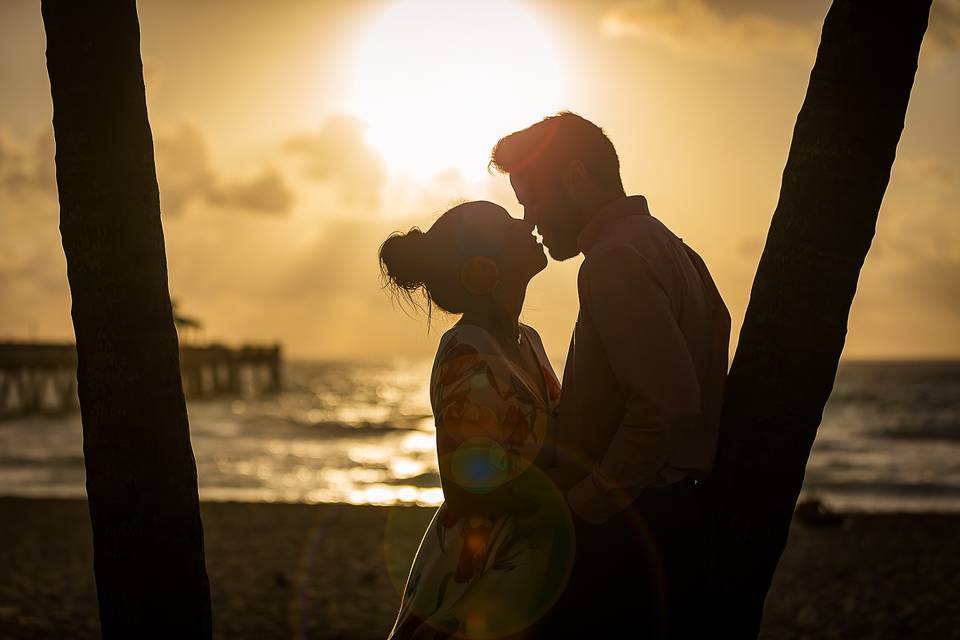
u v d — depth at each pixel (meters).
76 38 2.54
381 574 9.52
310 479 23.02
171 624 2.66
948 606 7.95
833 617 7.69
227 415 48.94
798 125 2.60
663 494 2.43
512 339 2.60
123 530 2.62
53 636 6.90
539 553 2.41
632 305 2.25
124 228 2.57
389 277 2.64
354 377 154.62
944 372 148.50
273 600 8.22
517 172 2.54
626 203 2.47
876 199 2.54
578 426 2.42
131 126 2.58
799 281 2.54
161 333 2.63
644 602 2.39
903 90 2.51
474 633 2.40
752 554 2.58
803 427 2.56
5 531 12.88
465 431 2.36
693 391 2.22
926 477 24.12
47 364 40.47
